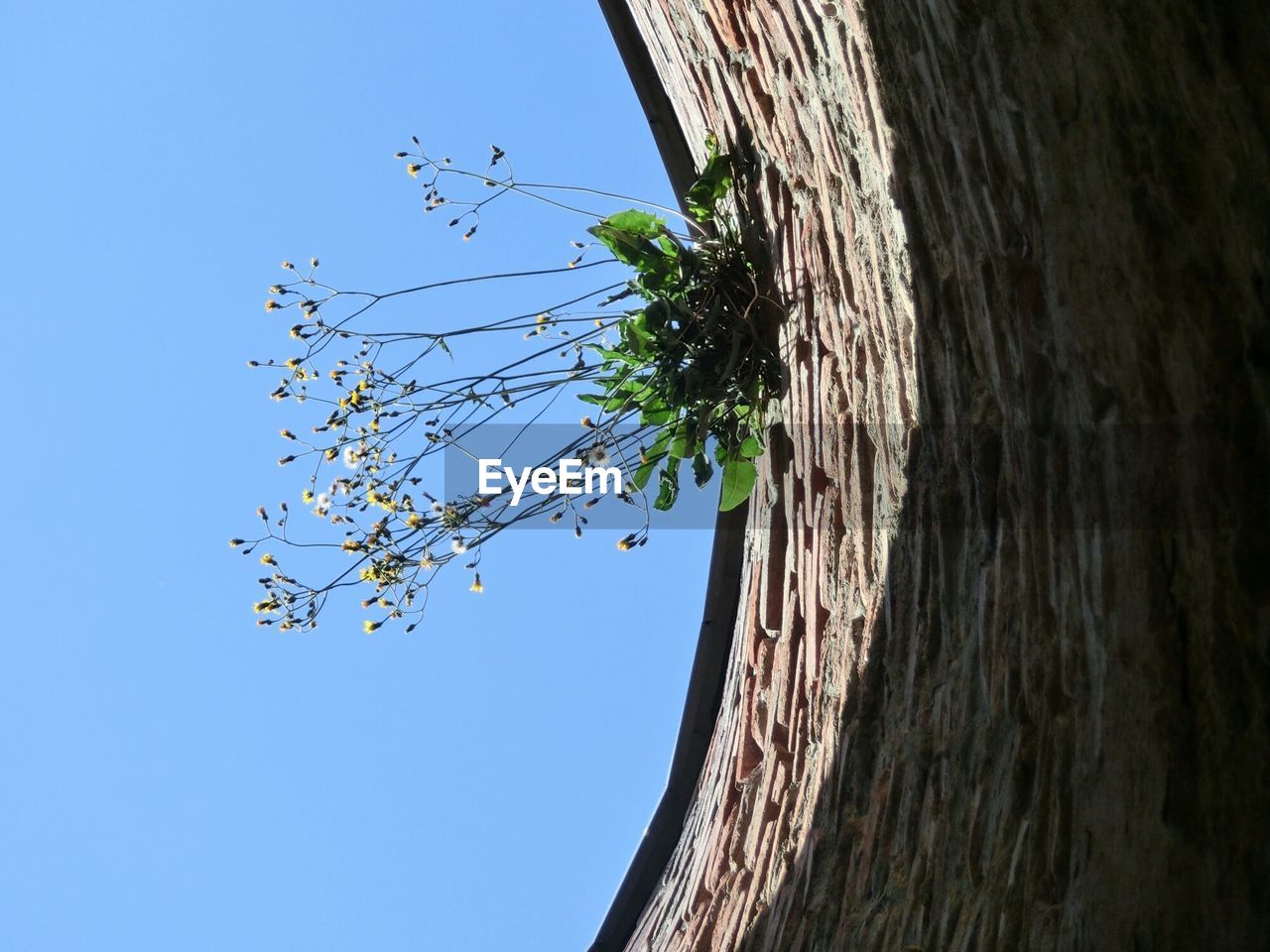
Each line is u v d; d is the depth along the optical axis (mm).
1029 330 790
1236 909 538
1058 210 719
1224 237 552
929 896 875
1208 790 574
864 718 1039
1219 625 576
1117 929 625
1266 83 501
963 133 832
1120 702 670
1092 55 634
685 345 1277
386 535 1272
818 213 1125
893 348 1000
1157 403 631
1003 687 835
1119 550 675
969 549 893
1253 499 549
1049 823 741
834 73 1009
